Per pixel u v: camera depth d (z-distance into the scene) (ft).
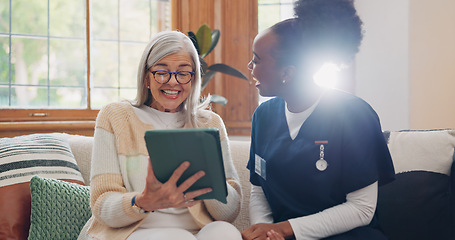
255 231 5.03
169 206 4.73
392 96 10.96
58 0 11.55
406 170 6.40
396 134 6.75
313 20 5.16
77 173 7.13
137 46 12.28
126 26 12.14
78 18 11.72
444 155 6.37
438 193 6.27
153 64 5.64
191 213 5.50
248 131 12.23
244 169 6.97
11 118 10.85
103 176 5.42
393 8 10.90
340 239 4.96
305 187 5.20
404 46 10.78
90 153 7.56
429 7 10.73
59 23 11.59
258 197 5.94
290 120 5.47
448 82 10.80
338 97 5.32
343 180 5.12
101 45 11.92
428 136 6.57
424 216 6.23
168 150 4.31
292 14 5.45
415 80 10.71
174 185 4.51
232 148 7.21
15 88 11.32
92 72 11.84
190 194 4.64
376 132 5.11
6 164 6.75
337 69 5.54
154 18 12.38
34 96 11.46
